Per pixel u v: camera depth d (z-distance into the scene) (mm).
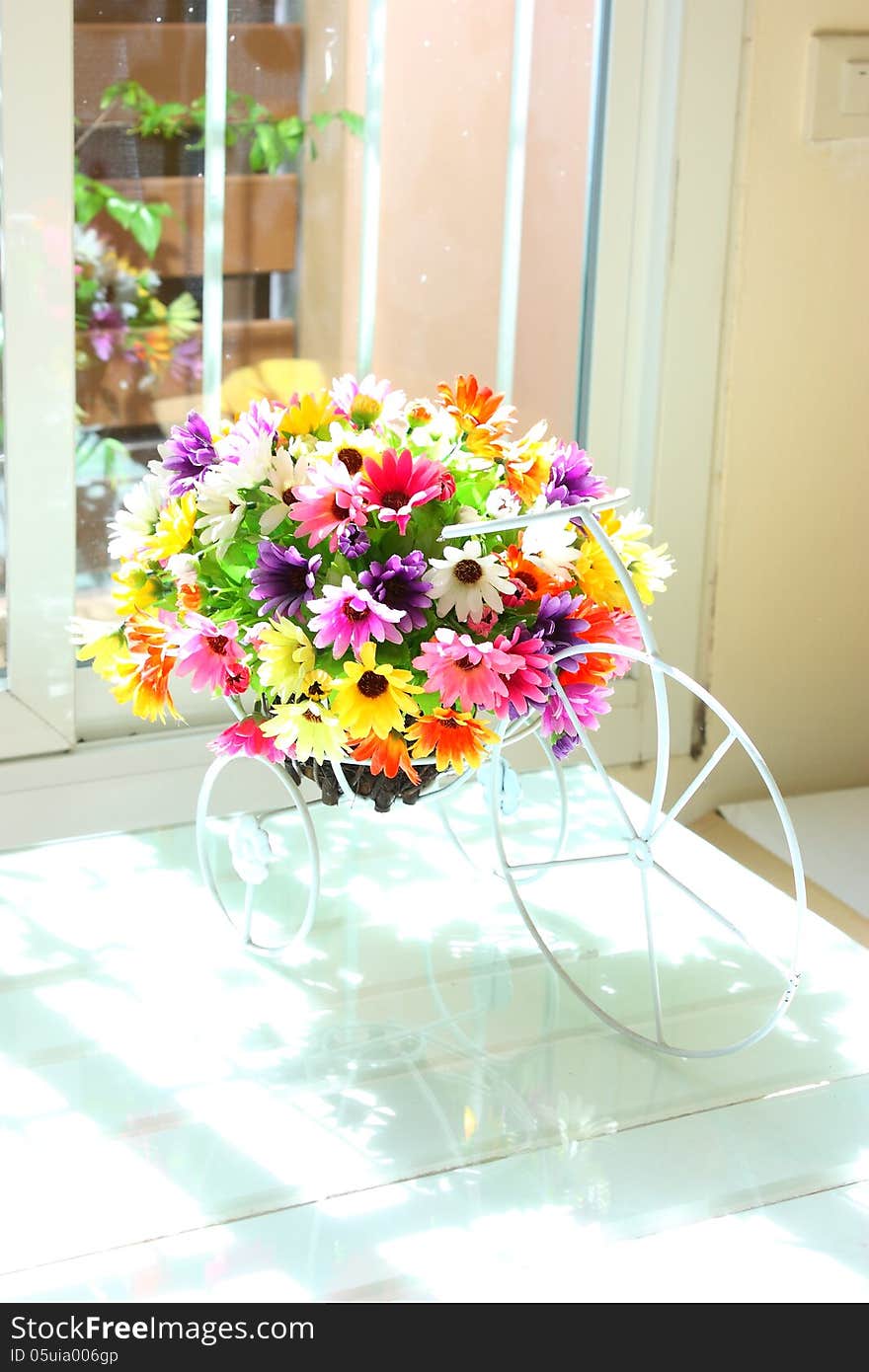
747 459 1496
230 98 1296
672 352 1434
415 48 1354
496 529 853
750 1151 831
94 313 1291
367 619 832
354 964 1021
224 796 1371
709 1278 736
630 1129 847
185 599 912
